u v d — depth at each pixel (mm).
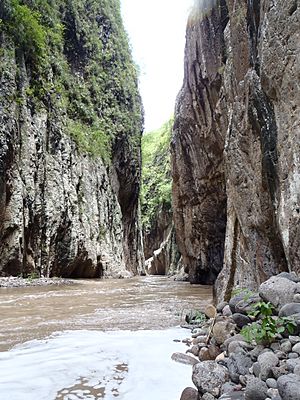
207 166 15906
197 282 18578
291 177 4758
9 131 16266
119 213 29500
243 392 2723
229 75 8305
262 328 3113
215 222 17109
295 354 2795
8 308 8242
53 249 19125
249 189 6590
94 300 9914
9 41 18031
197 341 4422
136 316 6961
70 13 26812
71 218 20812
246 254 6789
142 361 3891
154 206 45656
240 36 7164
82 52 27984
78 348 4449
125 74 33531
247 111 6488
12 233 16062
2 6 17938
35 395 3072
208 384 2904
